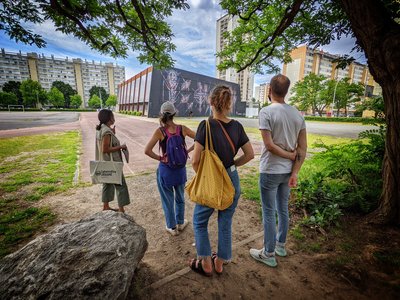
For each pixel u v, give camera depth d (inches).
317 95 1898.4
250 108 2223.2
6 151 306.3
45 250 56.7
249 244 97.4
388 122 96.6
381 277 73.6
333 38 184.7
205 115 1753.2
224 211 72.4
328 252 88.4
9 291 47.9
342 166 140.3
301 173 185.6
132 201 148.6
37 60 4217.5
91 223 67.9
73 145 355.9
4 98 2743.6
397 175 95.3
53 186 172.2
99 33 190.9
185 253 91.0
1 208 134.8
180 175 98.7
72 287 48.3
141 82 1656.0
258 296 68.4
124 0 183.2
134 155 303.9
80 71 4623.5
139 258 65.5
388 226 99.7
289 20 153.9
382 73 91.1
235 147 69.4
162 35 212.2
